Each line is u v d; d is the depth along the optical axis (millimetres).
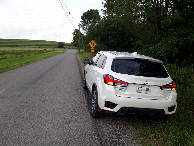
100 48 18781
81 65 16359
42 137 3111
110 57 3760
